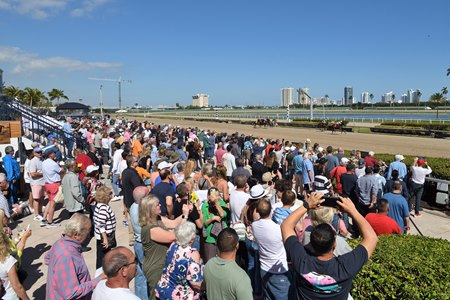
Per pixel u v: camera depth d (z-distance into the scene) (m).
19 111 14.30
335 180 8.85
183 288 3.39
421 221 9.18
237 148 14.32
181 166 8.47
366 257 2.49
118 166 11.07
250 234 5.13
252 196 5.08
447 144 26.83
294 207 4.81
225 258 3.15
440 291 3.43
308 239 3.87
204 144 18.45
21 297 3.42
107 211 5.16
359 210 7.83
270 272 4.03
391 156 15.45
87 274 3.38
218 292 3.05
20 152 11.27
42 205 9.20
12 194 8.62
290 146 14.02
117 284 2.70
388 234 4.97
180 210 5.46
